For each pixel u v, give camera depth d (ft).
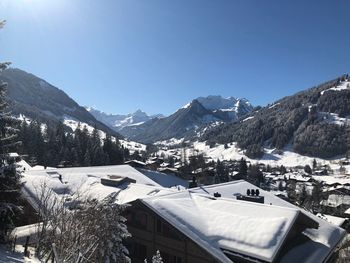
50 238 34.73
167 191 100.53
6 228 64.64
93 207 51.16
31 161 275.39
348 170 604.08
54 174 123.44
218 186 122.72
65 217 38.93
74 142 361.92
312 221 75.46
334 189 323.57
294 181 397.80
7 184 64.95
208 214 79.71
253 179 408.46
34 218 79.36
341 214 236.43
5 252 50.65
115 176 119.34
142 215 85.15
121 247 61.82
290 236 75.61
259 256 61.57
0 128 63.57
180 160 543.80
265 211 75.41
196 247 72.59
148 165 386.93
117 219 61.77
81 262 27.63
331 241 78.84
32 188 93.91
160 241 80.53
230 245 66.80
